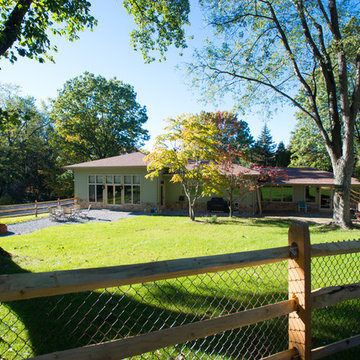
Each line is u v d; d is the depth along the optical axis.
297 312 1.99
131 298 4.09
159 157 14.20
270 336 3.04
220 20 13.69
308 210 20.88
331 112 13.72
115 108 32.34
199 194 20.55
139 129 34.91
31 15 6.78
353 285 2.29
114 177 20.72
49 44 7.17
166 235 10.79
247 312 1.87
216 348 2.80
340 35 12.46
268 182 19.95
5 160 29.30
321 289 2.13
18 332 3.09
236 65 14.60
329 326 3.29
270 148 48.38
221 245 8.69
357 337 2.38
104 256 7.20
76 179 21.67
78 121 31.30
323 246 2.07
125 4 9.95
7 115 5.66
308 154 25.88
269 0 13.93
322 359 2.67
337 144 13.59
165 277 1.58
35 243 9.29
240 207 19.61
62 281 1.32
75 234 11.13
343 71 12.75
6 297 1.21
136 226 13.41
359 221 16.06
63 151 32.91
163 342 1.60
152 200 19.75
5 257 6.89
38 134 34.88
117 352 1.47
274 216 18.06
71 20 8.39
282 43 15.12
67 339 2.87
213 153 14.34
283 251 1.97
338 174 13.39
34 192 35.59
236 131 33.16
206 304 3.81
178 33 10.53
